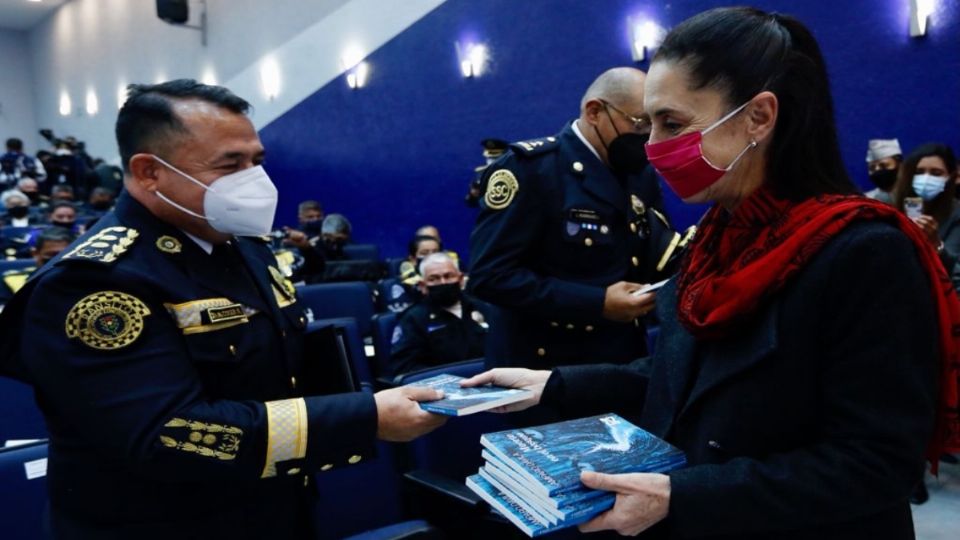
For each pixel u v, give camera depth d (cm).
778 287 74
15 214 701
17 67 1608
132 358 90
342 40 766
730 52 76
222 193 102
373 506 171
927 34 365
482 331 309
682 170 79
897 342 69
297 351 117
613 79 161
